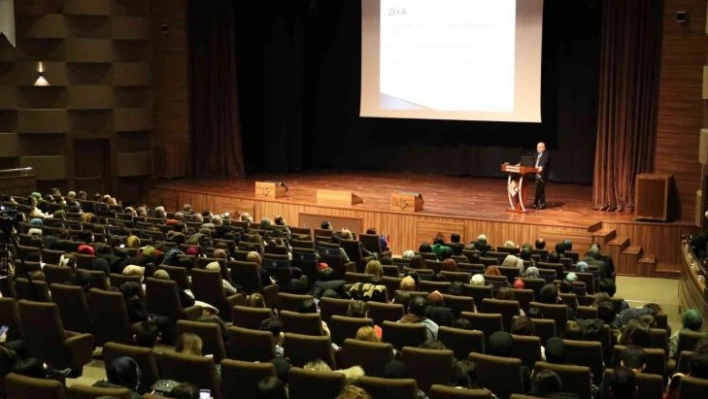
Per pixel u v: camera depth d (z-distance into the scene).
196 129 23.61
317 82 25.47
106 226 13.79
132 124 23.31
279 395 5.17
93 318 8.64
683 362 7.34
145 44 23.36
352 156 25.39
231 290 10.25
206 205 21.14
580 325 8.36
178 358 6.34
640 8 18.42
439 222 18.06
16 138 22.02
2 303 8.16
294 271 11.33
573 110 22.14
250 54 24.58
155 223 15.05
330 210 19.11
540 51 20.61
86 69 22.61
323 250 12.91
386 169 24.98
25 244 12.13
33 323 7.82
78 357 7.84
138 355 6.50
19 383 5.55
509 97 21.11
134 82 23.19
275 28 24.17
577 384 6.61
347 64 24.97
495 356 6.83
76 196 19.97
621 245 17.05
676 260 17.41
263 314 8.31
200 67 23.36
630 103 18.69
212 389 6.33
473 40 21.30
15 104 21.86
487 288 10.34
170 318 8.94
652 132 18.66
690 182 17.72
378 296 9.72
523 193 19.06
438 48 21.73
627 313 9.55
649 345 7.71
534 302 9.91
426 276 11.33
